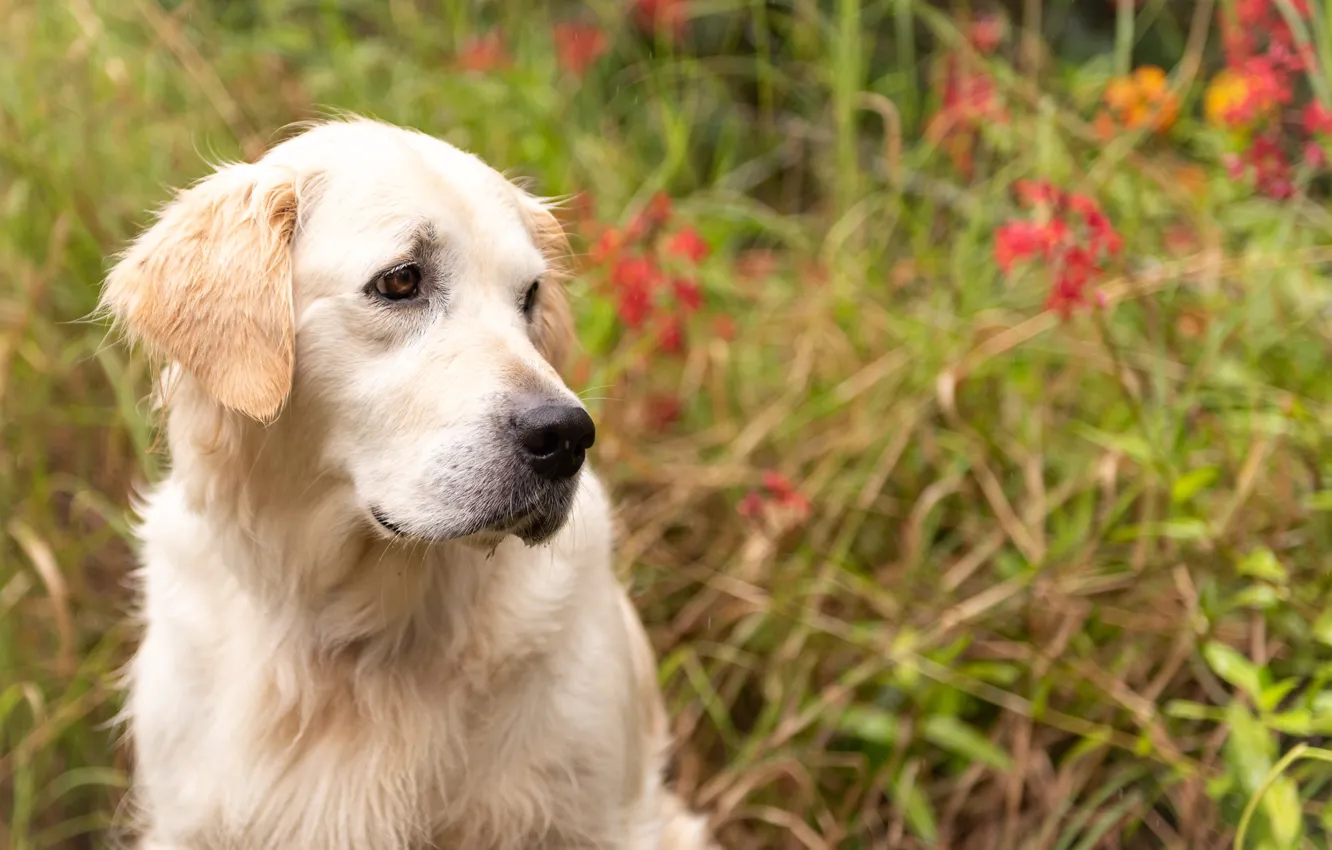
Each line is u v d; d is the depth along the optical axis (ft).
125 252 9.27
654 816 9.86
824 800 12.00
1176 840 10.94
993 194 14.96
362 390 8.32
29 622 13.03
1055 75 18.06
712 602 12.98
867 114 19.90
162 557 9.25
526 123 17.13
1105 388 13.47
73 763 12.67
